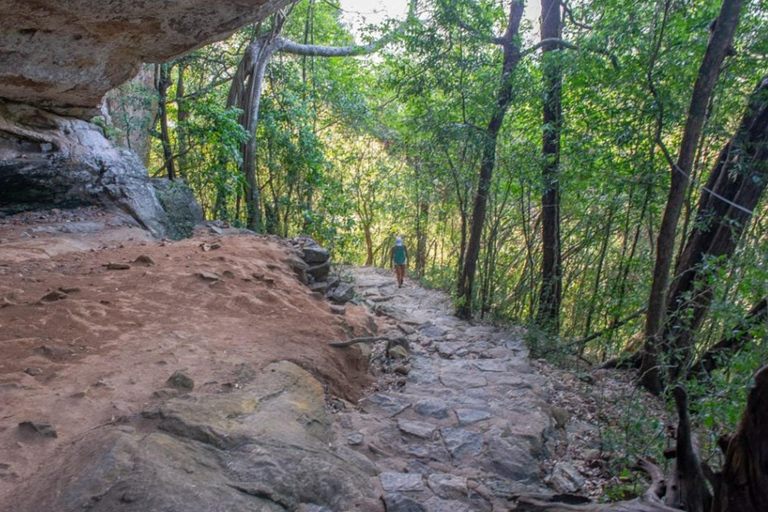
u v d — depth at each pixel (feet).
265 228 43.65
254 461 10.29
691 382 14.78
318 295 23.90
